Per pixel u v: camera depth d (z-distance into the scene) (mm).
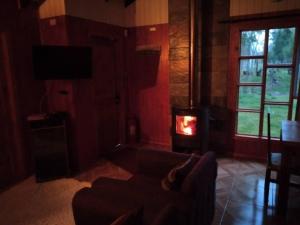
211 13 3717
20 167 3285
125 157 4043
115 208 1445
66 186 3078
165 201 1511
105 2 3844
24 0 3086
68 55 3115
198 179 1653
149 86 4441
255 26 3490
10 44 3043
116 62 4266
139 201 1505
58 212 2541
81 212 1536
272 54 3494
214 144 4059
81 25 3416
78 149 3510
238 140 3885
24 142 3318
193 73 3699
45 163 3176
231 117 3877
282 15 3303
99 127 3988
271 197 2727
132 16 4316
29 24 3258
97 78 3838
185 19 3607
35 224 2361
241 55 3686
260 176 3232
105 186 1718
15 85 3141
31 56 3312
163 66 4227
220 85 3873
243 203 2627
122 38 4340
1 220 2424
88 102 3666
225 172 3359
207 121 3668
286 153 2303
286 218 2375
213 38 3781
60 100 3475
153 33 4191
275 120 3637
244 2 3494
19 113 3217
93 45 3686
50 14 3270
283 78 3488
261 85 3619
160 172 2336
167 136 4457
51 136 3158
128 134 4711
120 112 4504
